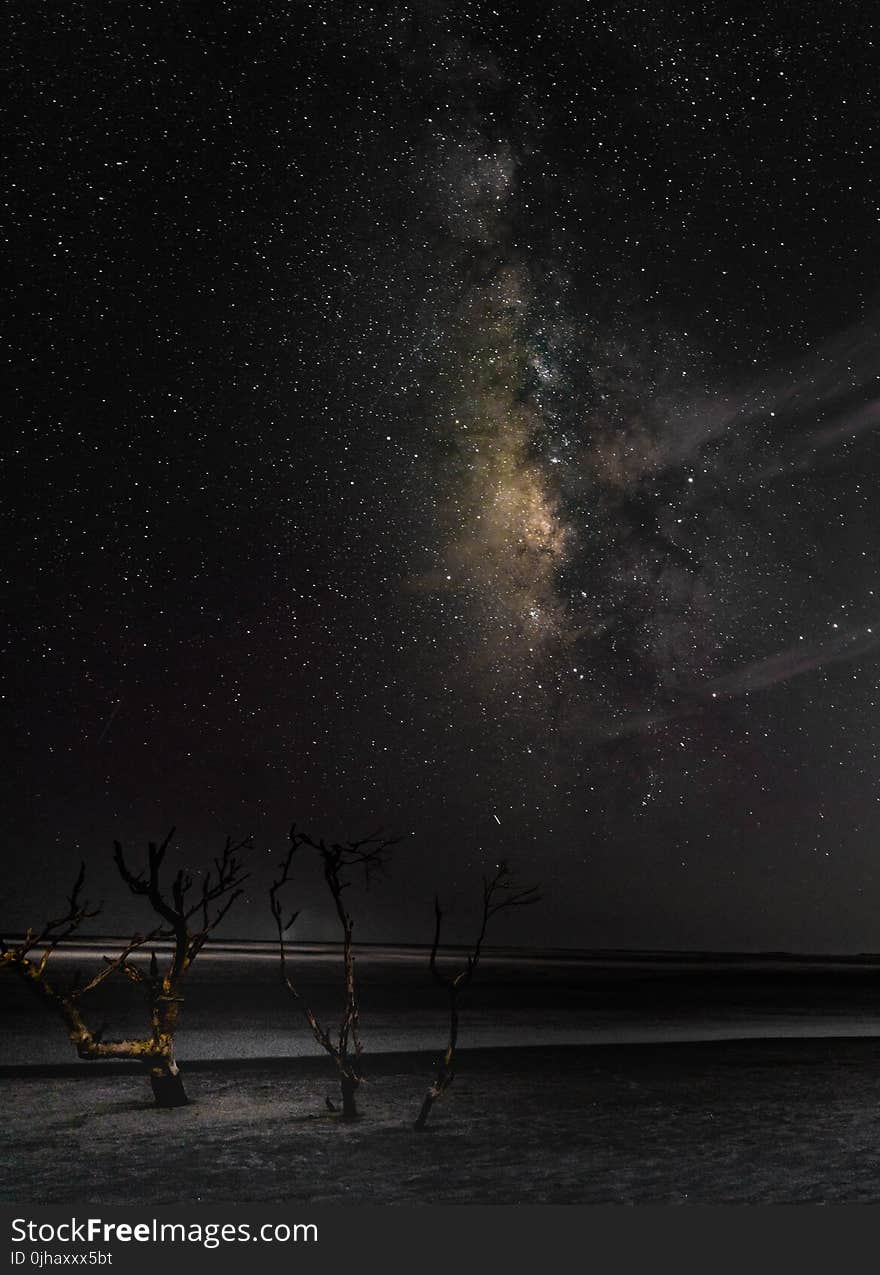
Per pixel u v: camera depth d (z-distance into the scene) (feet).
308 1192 24.91
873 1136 31.81
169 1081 34.71
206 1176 26.25
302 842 35.96
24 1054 42.19
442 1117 33.40
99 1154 28.32
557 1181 26.08
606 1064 45.03
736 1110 35.58
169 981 35.47
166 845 35.78
